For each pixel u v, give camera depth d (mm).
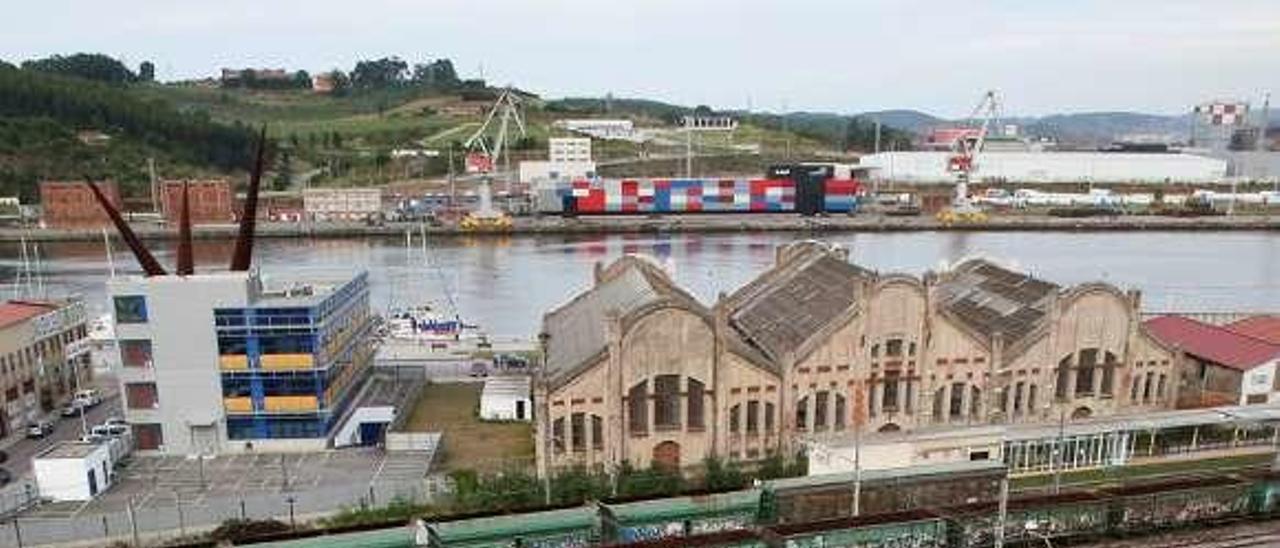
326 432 73875
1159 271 177375
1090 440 62250
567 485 57656
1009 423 66188
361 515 56562
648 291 70812
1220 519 53688
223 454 72875
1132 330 68625
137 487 65500
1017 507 50312
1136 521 52125
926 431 61062
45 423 79688
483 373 95875
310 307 71188
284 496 58438
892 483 52875
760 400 63312
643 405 61969
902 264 184625
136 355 71500
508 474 61125
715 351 61750
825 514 52219
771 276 87000
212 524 57531
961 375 66000
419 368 95625
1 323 77625
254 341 71750
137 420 72438
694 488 58375
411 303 146250
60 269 185875
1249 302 148125
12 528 54344
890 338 64375
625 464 61406
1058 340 67500
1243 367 74438
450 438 75875
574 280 167250
